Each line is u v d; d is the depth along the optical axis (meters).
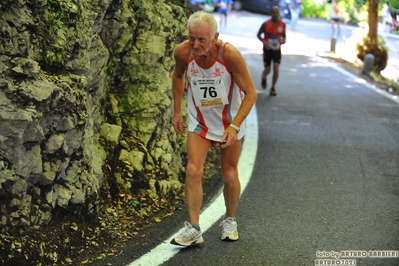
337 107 26.81
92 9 12.55
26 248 9.84
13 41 10.13
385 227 12.91
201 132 11.38
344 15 58.03
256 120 23.53
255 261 11.04
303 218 13.29
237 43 50.81
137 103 14.43
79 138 11.16
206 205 13.83
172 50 16.12
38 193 10.58
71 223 11.16
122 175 13.21
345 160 18.22
